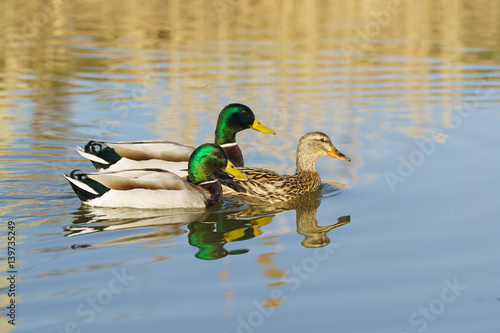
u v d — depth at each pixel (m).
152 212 13.38
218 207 13.99
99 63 24.62
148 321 9.32
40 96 21.08
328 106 20.30
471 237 12.20
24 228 12.23
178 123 18.72
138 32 28.61
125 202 13.38
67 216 12.89
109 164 15.00
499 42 28.09
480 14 32.59
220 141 16.39
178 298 9.97
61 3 33.06
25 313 9.42
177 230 12.55
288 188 14.58
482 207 13.55
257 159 16.80
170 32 28.77
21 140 17.38
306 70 24.17
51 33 28.55
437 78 23.55
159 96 21.12
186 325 9.25
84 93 21.41
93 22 30.05
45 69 23.97
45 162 15.98
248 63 24.70
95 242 11.73
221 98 20.83
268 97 20.98
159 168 14.76
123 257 11.18
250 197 14.62
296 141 17.80
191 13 31.75
